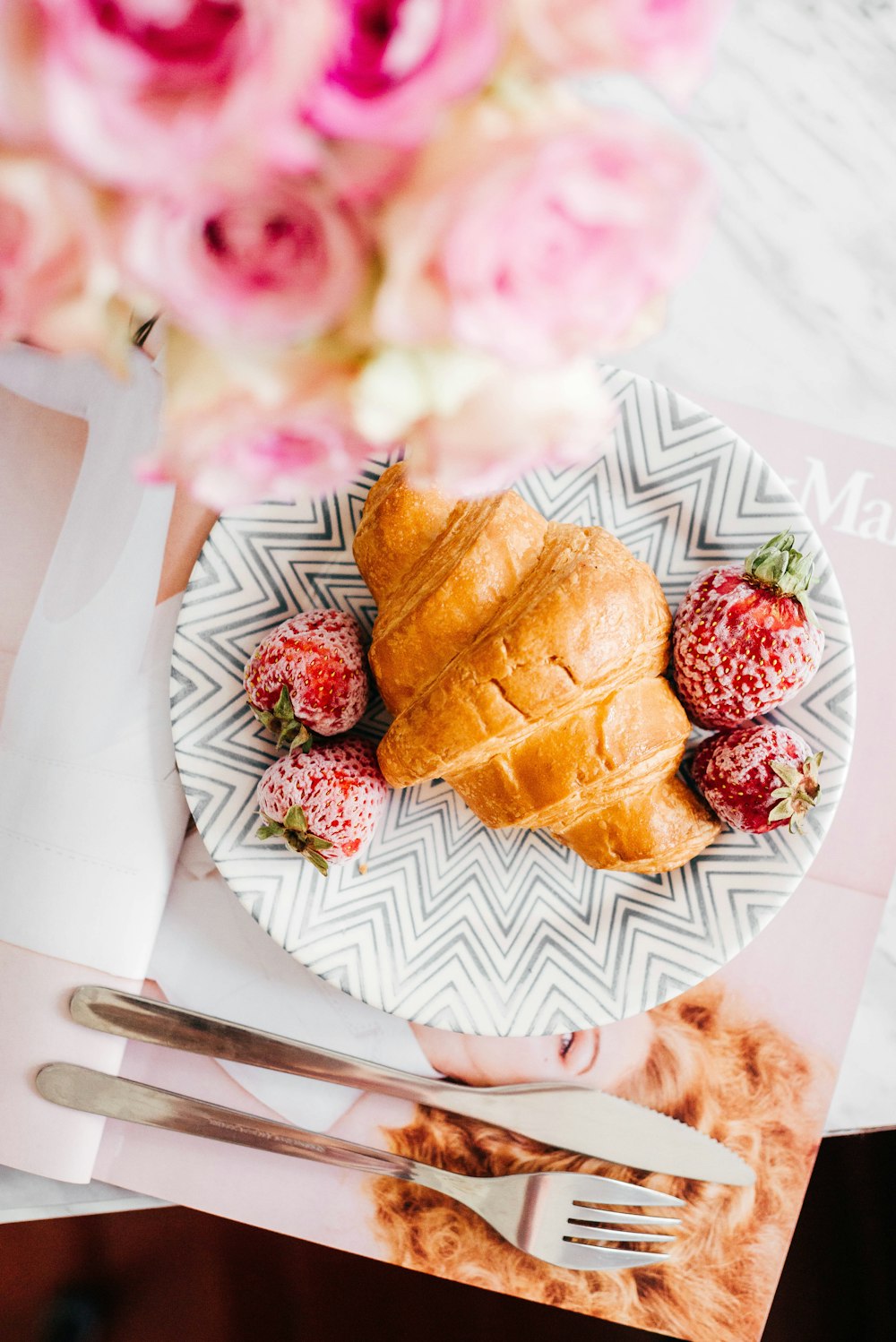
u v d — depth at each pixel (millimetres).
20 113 217
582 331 255
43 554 470
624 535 466
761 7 477
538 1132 465
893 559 473
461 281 228
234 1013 472
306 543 464
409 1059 472
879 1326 475
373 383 249
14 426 466
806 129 478
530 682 419
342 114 215
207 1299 495
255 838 455
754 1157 468
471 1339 491
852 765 473
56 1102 467
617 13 231
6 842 465
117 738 466
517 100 239
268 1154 477
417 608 434
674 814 441
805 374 478
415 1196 475
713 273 478
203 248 242
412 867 462
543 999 452
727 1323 467
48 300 245
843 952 471
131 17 213
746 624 428
